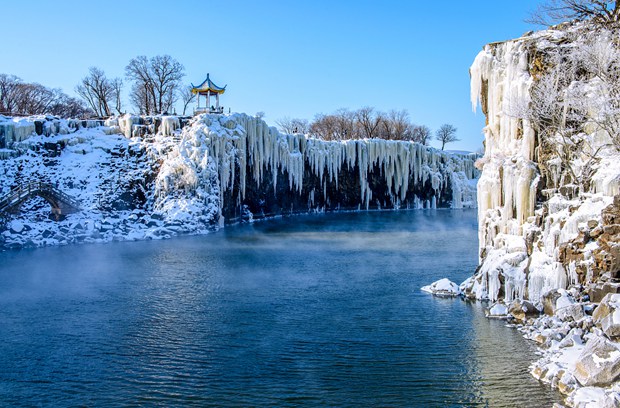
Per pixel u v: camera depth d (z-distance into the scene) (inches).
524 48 892.6
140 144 2148.1
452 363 612.7
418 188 3319.4
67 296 948.0
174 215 1845.5
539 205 842.8
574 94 809.5
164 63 3161.9
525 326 720.3
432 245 1609.3
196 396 544.4
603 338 531.2
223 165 2074.3
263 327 767.1
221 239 1721.2
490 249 894.4
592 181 767.7
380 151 3102.9
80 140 2155.5
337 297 936.3
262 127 2395.4
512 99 868.0
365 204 3117.6
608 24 890.7
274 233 1903.3
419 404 518.0
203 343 700.0
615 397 451.8
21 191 1637.6
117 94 3403.1
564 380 529.7
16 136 2042.3
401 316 804.6
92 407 524.1
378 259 1344.7
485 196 922.7
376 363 621.0
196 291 987.3
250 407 519.5
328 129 4114.2
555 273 734.5
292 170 2669.8
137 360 642.2
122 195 1919.3
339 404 522.9
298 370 606.5
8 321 802.2
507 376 570.3
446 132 4746.6
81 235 1604.3
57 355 660.7
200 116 2129.7
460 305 856.9
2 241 1465.3
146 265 1249.4
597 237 703.7
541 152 853.2
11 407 525.0
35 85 3373.5
